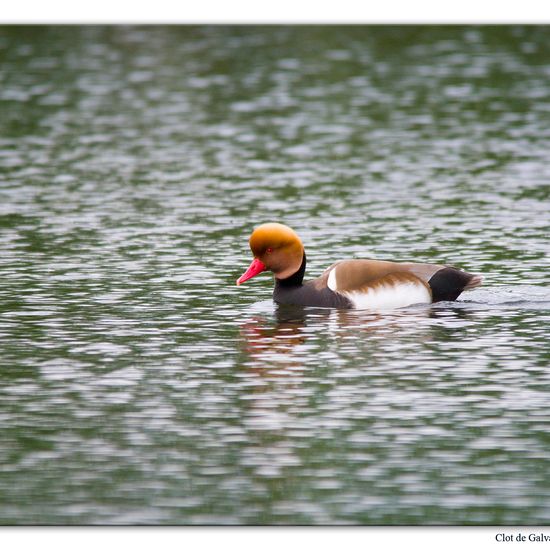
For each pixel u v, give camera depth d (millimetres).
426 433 11984
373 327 15438
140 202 23359
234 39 43062
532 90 33969
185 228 21281
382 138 29016
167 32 44469
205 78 36594
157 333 15266
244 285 17766
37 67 38219
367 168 26125
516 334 15039
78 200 23547
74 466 11375
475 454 11523
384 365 13914
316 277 17797
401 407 12633
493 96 33375
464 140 28594
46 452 11664
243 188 24500
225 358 14234
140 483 11047
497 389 13109
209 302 16766
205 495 10805
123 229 21219
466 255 19062
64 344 14805
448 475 11102
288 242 16641
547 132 29250
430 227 21031
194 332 15297
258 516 10469
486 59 38469
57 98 34000
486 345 14602
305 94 34219
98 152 28031
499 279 17625
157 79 36531
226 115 31875
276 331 15320
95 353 14453
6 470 11305
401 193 23828
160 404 12797
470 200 23156
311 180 25125
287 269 16656
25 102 33500
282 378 13516
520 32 43250
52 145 28750
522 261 18672
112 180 25328
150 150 28219
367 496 10773
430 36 42719
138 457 11547
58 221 21844
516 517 10398
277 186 24625
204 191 24266
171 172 26062
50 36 43625
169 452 11633
